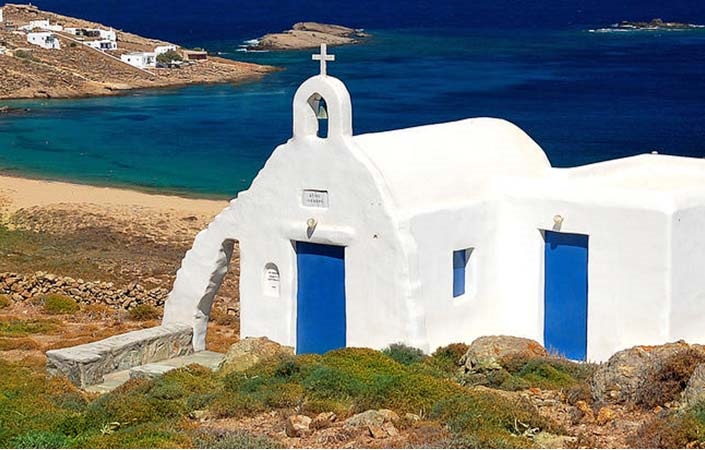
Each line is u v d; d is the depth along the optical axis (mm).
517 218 25688
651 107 122188
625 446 16734
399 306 23984
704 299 24266
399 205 24219
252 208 26578
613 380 18969
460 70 168000
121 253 50594
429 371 21891
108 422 19016
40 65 155750
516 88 142375
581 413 18469
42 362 26984
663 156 28734
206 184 81062
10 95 142250
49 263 46969
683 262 23609
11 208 63688
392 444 16906
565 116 115750
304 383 20391
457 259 25469
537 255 25406
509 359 22391
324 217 25203
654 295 23500
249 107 130875
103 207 64562
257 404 19531
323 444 17203
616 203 23922
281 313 26203
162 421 19000
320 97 25234
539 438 17109
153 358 26922
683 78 152000
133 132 109688
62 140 104562
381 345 24469
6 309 36969
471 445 16422
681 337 23766
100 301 38406
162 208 65750
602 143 97562
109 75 159000
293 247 25891
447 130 27078
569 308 25125
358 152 24625
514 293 25969
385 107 124062
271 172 26047
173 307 28578
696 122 109688
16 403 20766
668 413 17688
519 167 26922
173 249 52156
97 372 25125
